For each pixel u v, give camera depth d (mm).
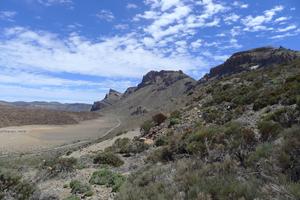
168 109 59500
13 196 11141
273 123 13648
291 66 37219
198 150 13312
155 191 10398
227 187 9000
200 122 27000
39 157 43281
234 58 148625
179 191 9922
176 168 11922
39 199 12016
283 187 8195
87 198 12766
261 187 8625
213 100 33500
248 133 12375
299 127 11203
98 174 15992
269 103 22344
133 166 18625
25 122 149750
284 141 10141
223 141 13039
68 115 184875
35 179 18203
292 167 9086
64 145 77562
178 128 28828
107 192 13336
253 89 31078
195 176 10266
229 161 10695
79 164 21094
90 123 171250
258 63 133250
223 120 23484
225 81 45781
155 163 15773
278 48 137750
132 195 10797
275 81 30656
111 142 38094
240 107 24562
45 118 163375
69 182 16062
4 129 122875
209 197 8930
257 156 10227
